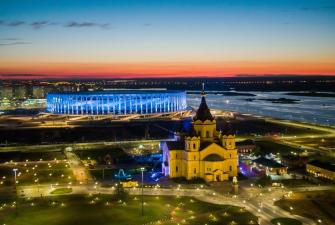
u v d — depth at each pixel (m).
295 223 178.25
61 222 181.00
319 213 190.38
